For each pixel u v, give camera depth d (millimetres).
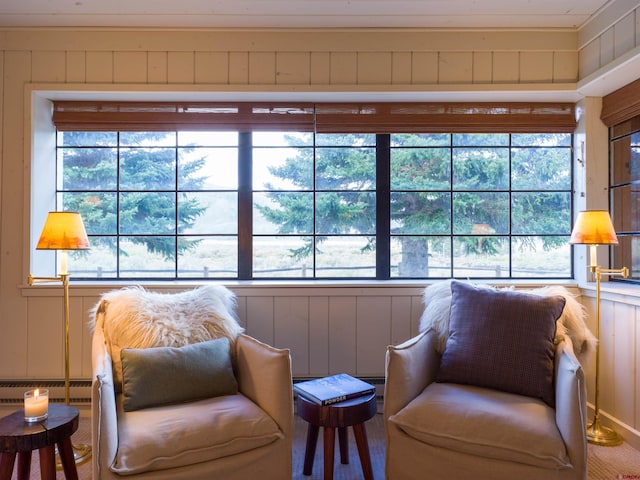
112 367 1784
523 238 2758
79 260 2729
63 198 2730
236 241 2758
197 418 1546
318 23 2521
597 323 2193
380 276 2750
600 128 2602
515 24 2535
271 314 2604
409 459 1612
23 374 2561
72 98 2650
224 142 2754
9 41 2559
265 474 1574
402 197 2766
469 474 1513
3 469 1431
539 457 1415
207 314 2020
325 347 2609
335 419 1604
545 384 1707
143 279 2742
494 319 1874
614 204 2562
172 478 1398
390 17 2459
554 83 2547
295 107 2678
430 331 2076
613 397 2266
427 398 1696
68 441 1609
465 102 2689
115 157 2746
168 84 2553
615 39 2260
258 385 1731
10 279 2557
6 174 2557
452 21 2502
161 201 2750
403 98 2643
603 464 1947
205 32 2568
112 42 2559
